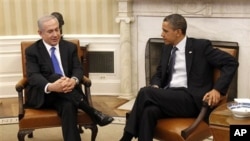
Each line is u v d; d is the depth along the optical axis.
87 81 3.18
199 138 2.61
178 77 2.88
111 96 4.82
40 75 3.01
